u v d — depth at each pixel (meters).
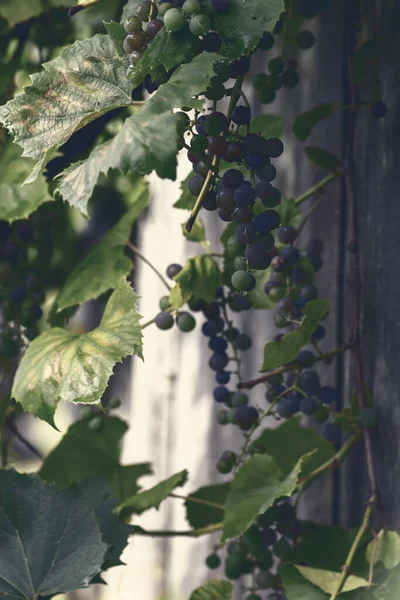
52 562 1.64
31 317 1.92
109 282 1.80
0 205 1.81
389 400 1.68
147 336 2.09
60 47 1.88
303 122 1.72
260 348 1.88
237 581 1.90
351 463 1.74
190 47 1.47
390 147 1.69
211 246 1.96
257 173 1.50
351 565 1.63
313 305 1.61
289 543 1.71
